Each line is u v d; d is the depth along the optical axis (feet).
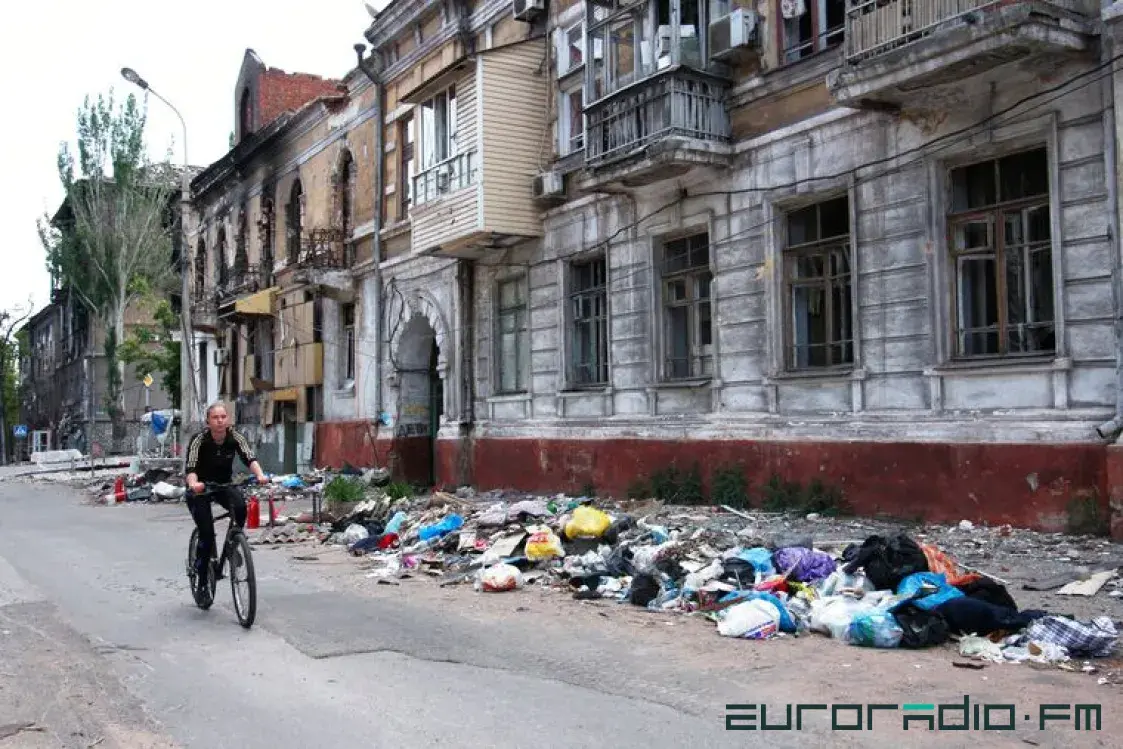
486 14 63.77
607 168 48.29
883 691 18.66
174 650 23.71
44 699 19.67
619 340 53.01
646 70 47.03
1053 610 24.27
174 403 139.74
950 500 35.83
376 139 76.07
